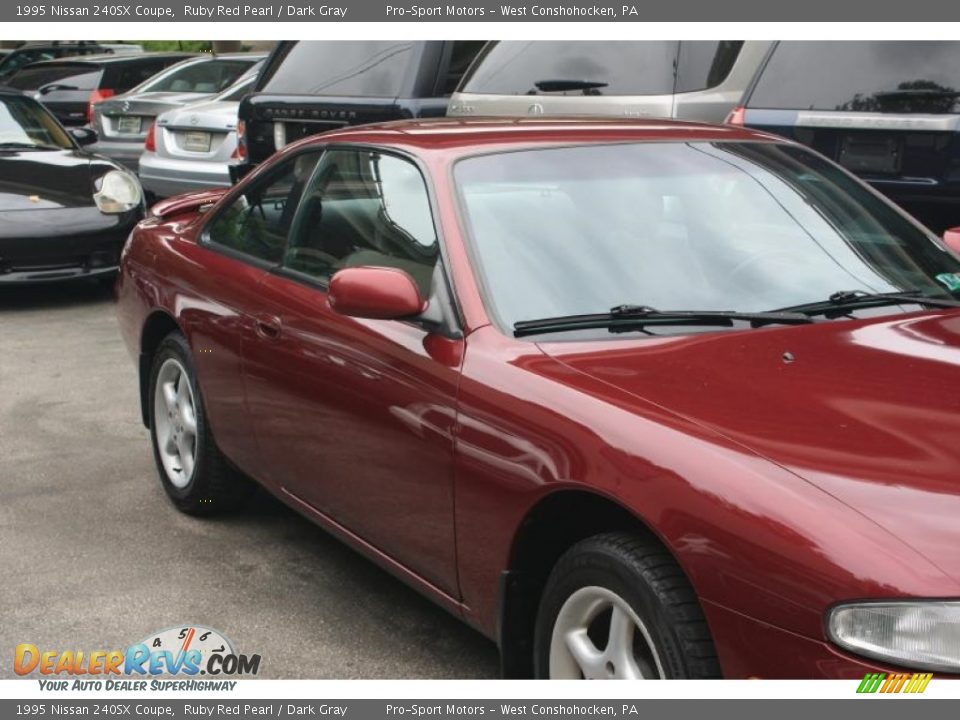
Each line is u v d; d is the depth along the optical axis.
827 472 2.43
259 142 8.86
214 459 4.67
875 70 5.90
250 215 4.55
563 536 3.00
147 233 5.29
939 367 2.99
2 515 4.92
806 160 4.13
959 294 3.67
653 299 3.35
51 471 5.48
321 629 3.86
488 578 3.06
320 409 3.74
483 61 7.60
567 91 7.10
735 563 2.37
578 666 2.86
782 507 2.36
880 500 2.34
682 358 3.02
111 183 9.35
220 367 4.38
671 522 2.49
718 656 2.42
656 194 3.67
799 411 2.70
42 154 9.80
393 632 3.84
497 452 2.96
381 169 3.86
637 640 2.68
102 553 4.52
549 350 3.09
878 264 3.69
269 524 4.82
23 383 7.04
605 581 2.68
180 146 10.59
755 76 6.29
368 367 3.48
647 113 6.76
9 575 4.31
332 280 3.33
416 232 3.56
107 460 5.62
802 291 3.48
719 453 2.52
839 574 2.24
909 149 5.74
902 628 2.17
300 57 8.70
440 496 3.20
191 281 4.64
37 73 16.05
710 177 3.80
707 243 3.56
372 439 3.48
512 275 3.33
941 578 2.18
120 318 5.41
